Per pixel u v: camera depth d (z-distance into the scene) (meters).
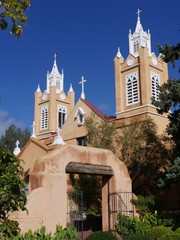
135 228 17.28
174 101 18.58
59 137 26.14
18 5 10.59
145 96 31.53
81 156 18.20
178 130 18.23
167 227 16.22
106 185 19.94
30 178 16.83
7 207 9.32
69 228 12.79
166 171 18.06
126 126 29.75
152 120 29.11
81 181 27.08
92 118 33.78
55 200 16.20
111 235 14.90
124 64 35.06
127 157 28.23
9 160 9.72
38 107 49.78
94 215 25.22
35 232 11.90
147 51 33.59
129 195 20.00
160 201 23.20
